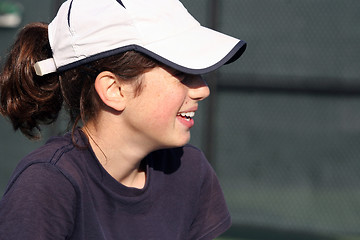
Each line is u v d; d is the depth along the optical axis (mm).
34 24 4469
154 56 3990
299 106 18109
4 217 3873
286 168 18219
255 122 18234
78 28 4121
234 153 18328
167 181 4660
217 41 4230
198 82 4219
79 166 4191
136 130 4219
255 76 16688
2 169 17156
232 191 18062
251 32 18391
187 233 4777
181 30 4156
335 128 18062
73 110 4527
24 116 4477
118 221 4340
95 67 4156
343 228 16188
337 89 15492
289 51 18266
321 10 18125
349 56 18016
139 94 4105
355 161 17891
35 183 3938
